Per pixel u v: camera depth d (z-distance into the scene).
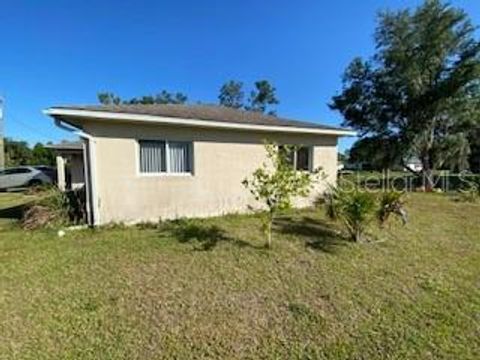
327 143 12.09
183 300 4.30
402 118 25.17
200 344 3.40
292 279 5.05
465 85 22.50
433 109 23.16
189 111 10.41
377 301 4.43
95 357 3.15
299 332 3.67
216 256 5.91
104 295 4.40
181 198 9.16
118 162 8.19
